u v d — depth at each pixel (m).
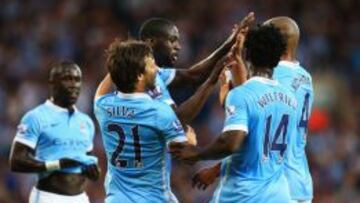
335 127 48.19
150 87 20.27
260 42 19.61
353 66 55.88
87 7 60.19
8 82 54.81
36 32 58.91
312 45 56.34
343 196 42.03
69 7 60.19
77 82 25.27
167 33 21.34
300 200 21.36
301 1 59.38
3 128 49.19
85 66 55.84
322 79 52.88
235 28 20.98
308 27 57.72
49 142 25.02
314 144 45.91
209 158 19.41
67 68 25.23
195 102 20.09
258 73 19.81
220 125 46.50
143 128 19.94
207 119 47.09
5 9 60.31
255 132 19.50
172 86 21.30
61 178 24.62
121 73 19.81
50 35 58.53
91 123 25.81
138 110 19.92
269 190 19.61
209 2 58.94
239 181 19.62
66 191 24.61
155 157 20.12
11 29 59.19
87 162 24.69
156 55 21.42
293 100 20.03
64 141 25.08
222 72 20.36
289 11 58.94
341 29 58.12
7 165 45.28
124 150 20.16
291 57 21.62
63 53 57.00
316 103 51.66
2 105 51.25
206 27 57.22
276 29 19.72
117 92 20.33
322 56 55.75
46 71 55.34
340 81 53.69
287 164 21.31
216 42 55.75
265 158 19.67
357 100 52.25
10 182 42.81
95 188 41.44
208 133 46.41
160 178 20.25
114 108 20.11
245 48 20.03
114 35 58.25
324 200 42.34
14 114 50.72
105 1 61.00
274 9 58.88
